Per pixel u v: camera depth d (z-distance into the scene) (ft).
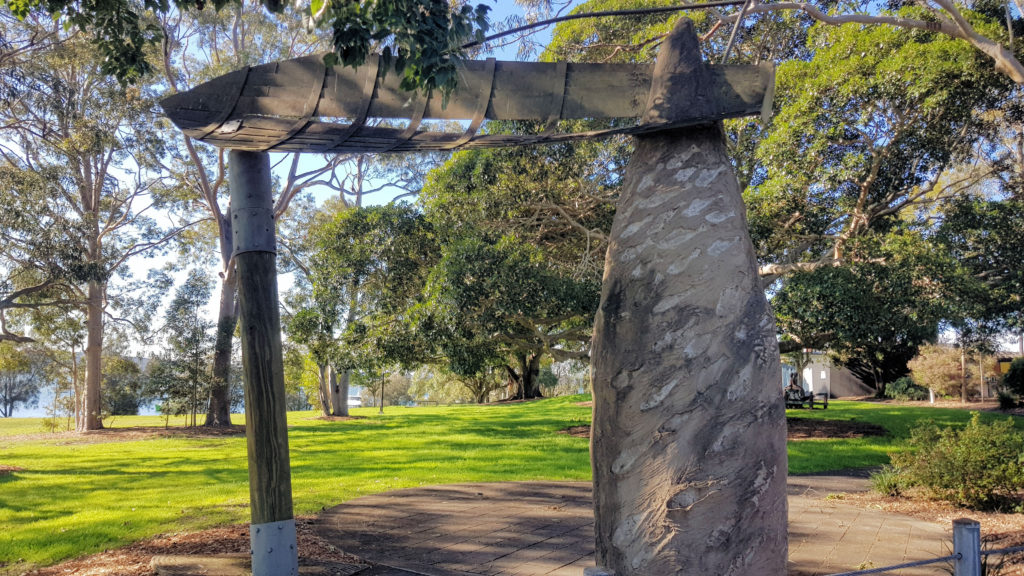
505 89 10.71
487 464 41.78
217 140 11.29
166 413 83.71
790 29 46.39
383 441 58.75
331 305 58.54
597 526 10.03
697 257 9.85
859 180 43.96
